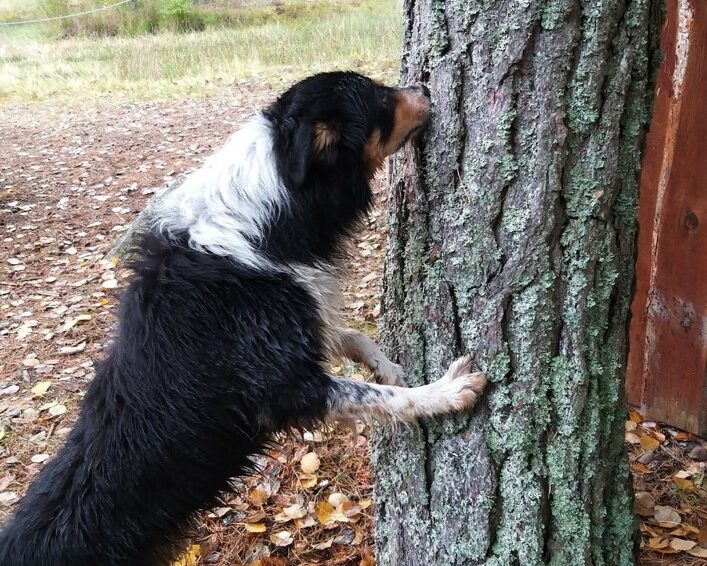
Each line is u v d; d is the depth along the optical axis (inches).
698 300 54.8
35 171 151.8
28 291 100.4
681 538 49.5
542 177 34.1
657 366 59.6
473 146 35.4
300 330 41.1
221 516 56.6
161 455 39.9
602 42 32.3
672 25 50.0
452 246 37.2
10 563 39.2
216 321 39.8
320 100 41.0
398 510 43.3
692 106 50.7
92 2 350.3
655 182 54.6
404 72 40.0
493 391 37.7
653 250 56.5
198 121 179.5
